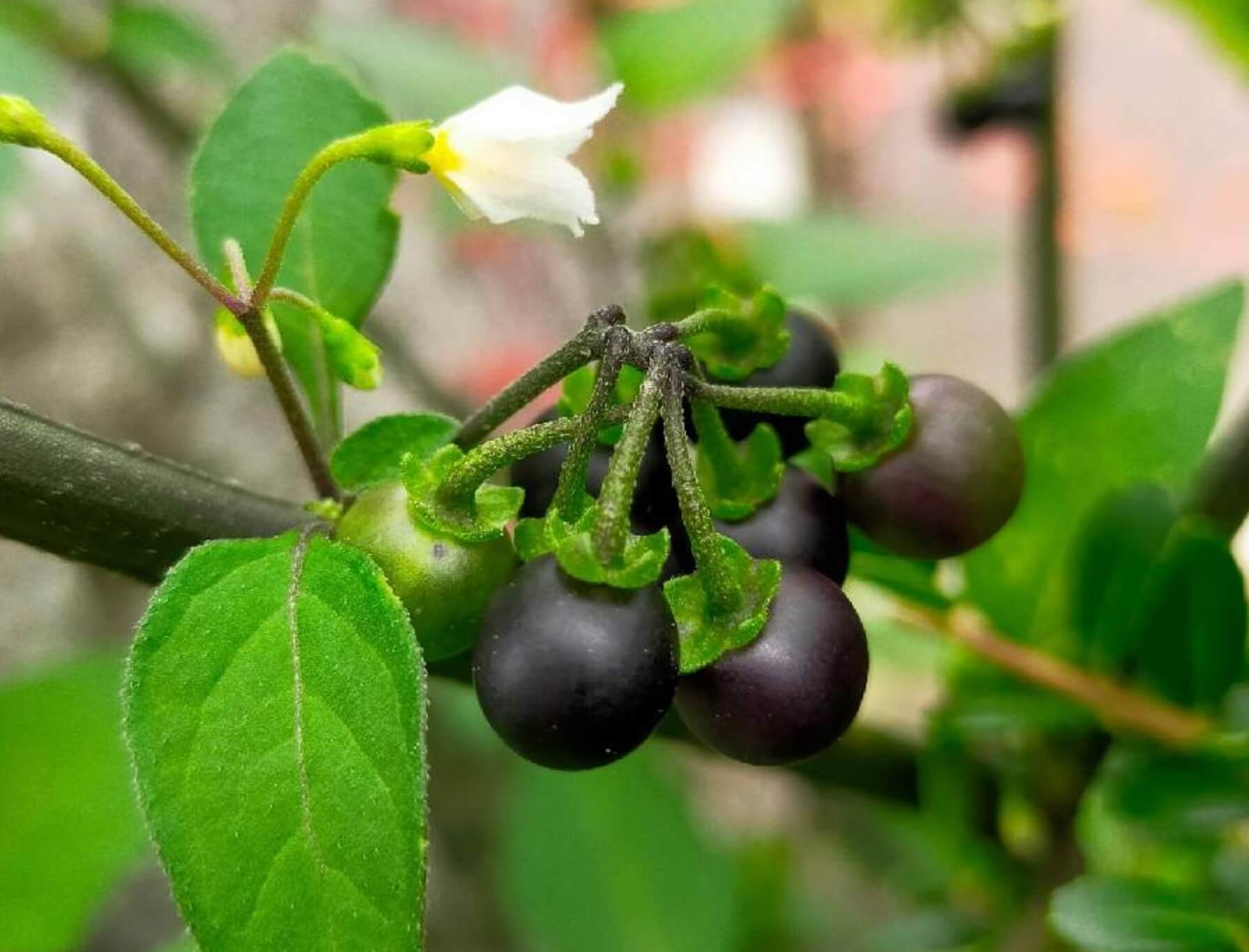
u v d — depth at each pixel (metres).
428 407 0.21
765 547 0.09
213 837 0.08
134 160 0.24
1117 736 0.13
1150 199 0.34
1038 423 0.13
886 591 0.13
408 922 0.08
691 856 0.18
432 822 0.25
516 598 0.08
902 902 0.23
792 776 0.14
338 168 0.11
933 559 0.10
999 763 0.14
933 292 0.18
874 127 0.32
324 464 0.10
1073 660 0.13
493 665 0.08
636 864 0.18
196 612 0.08
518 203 0.09
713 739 0.09
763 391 0.09
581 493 0.09
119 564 0.10
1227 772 0.13
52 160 0.23
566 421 0.09
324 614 0.08
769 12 0.18
